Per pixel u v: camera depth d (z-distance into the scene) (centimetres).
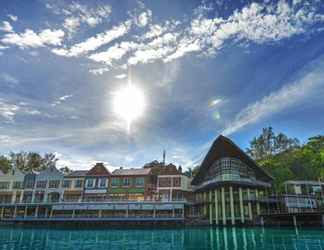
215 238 2978
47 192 5850
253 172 5212
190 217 4738
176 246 2442
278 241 2572
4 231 4162
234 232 3603
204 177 5694
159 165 6700
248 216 4541
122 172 5822
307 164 6128
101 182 5678
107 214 4891
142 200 4981
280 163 6369
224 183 4641
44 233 3828
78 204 5025
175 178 5556
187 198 5525
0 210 5488
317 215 3612
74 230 4278
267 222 4316
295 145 7719
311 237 2814
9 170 7194
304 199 4806
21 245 2619
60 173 6000
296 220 3859
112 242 2781
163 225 4569
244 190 4788
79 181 5809
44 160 8394
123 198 5409
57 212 5103
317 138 6662
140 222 4628
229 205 4628
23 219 4981
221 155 5184
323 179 5562
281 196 4794
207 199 5138
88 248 2397
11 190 6041
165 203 4791
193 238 3028
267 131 8375
